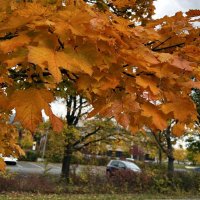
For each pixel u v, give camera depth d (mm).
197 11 1784
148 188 19891
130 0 2992
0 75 1671
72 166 19484
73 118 18922
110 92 1651
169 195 19531
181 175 21250
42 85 1944
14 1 1610
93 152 20547
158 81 1684
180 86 1704
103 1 3346
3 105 1405
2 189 15500
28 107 1279
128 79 1690
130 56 1584
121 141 20984
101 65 1500
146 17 4453
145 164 25219
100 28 1463
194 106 1604
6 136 3248
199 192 20875
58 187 16984
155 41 1944
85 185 18609
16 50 1350
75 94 3514
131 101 1618
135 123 1738
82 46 1403
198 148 23094
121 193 18859
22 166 32719
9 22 1368
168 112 1591
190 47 1789
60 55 1306
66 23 1376
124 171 19797
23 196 14875
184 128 1882
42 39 1322
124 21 1695
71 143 18797
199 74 1763
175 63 1617
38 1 1846
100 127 19172
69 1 1839
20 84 2387
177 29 1877
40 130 17391
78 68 1330
